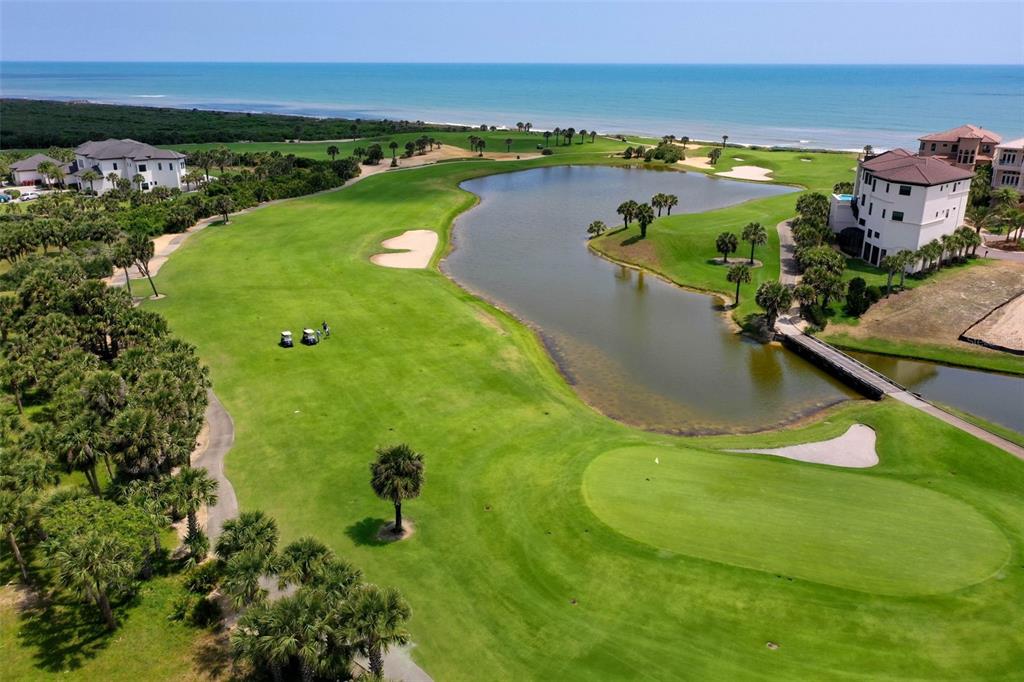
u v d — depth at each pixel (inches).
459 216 5497.1
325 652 1138.0
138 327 2527.1
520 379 2610.7
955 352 2925.7
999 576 1478.8
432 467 2000.5
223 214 4982.8
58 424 1934.1
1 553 1665.8
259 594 1290.6
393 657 1327.5
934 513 1734.7
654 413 2476.6
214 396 2427.4
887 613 1378.0
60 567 1397.6
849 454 2154.3
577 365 2874.0
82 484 1926.7
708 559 1545.3
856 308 3228.3
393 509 1808.6
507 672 1293.1
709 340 3147.1
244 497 1862.7
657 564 1539.1
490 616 1432.1
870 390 2559.1
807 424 2397.9
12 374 2265.0
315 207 5467.5
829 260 3476.9
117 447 1721.2
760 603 1418.6
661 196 4992.6
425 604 1466.5
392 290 3575.3
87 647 1391.5
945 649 1294.3
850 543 1594.5
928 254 3479.3
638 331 3245.6
